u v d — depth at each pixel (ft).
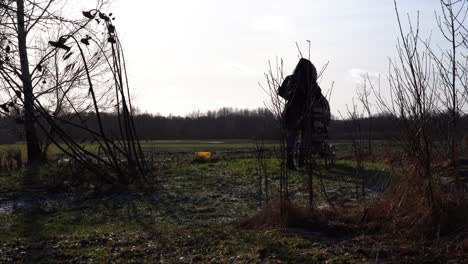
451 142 19.15
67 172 34.81
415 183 18.84
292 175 32.07
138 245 18.74
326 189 27.09
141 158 35.83
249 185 30.55
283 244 17.47
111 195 29.43
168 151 65.72
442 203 18.04
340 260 15.58
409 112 19.22
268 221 20.25
